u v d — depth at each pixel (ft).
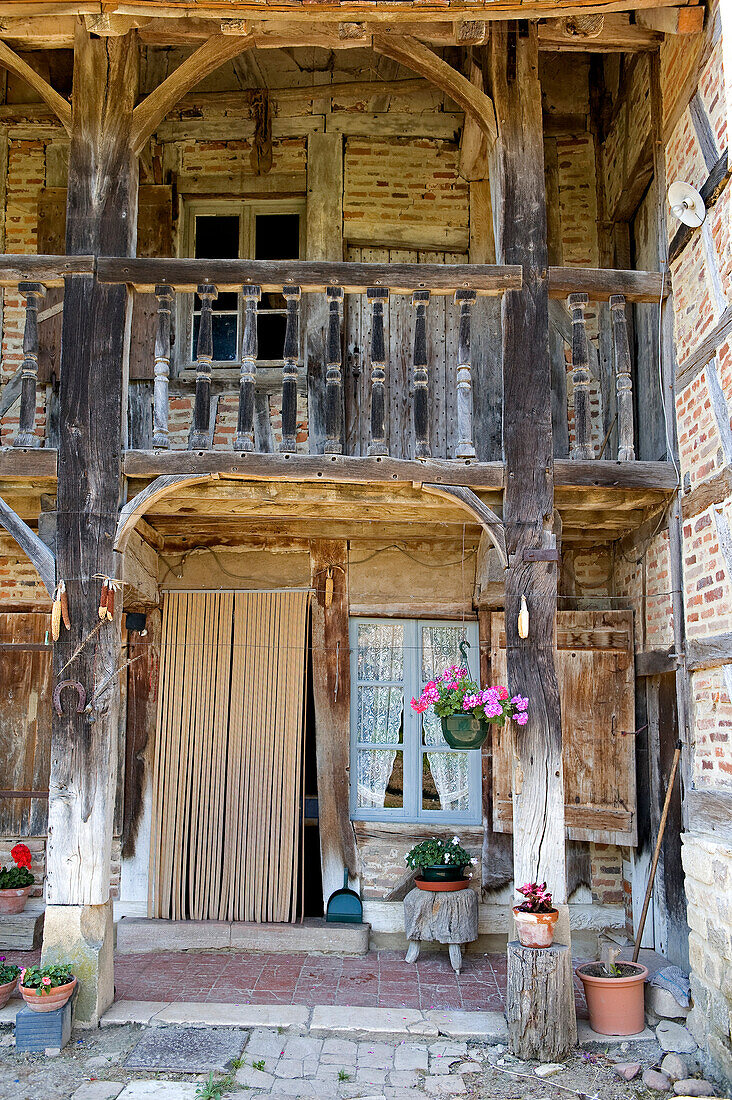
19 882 19.15
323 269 16.55
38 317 16.80
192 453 16.06
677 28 15.71
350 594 21.09
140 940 19.17
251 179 22.72
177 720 20.63
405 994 16.52
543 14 15.88
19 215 22.49
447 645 21.20
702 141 15.60
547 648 15.53
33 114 22.74
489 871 19.95
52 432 21.22
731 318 14.37
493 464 16.12
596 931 19.90
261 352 22.50
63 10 16.19
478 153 21.59
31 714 20.62
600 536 20.63
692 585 15.94
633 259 21.71
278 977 17.44
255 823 20.10
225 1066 13.37
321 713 20.70
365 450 21.72
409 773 20.75
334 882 20.17
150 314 22.02
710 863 14.30
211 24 16.97
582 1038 14.49
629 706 19.31
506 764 20.13
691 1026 14.71
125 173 16.94
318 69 22.85
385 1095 12.74
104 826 15.24
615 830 19.04
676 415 16.93
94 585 15.69
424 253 22.72
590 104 22.56
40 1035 13.97
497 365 22.00
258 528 20.97
